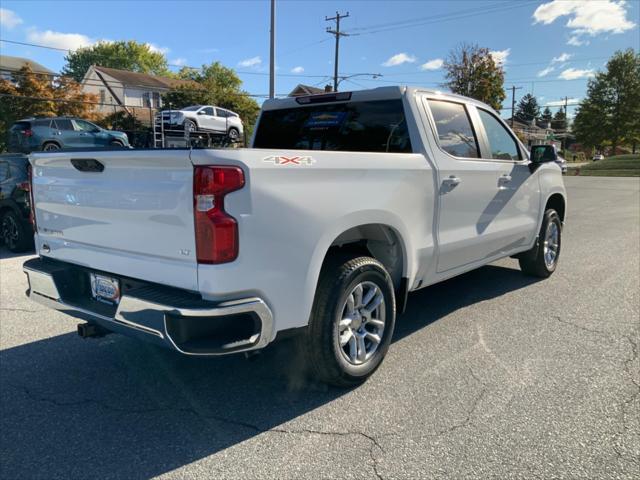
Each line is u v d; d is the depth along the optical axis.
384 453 2.74
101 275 3.21
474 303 5.27
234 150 2.64
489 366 3.78
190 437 2.93
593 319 4.77
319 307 3.18
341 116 4.68
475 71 42.03
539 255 5.99
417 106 4.19
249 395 3.42
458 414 3.12
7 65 53.50
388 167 3.52
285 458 2.72
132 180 2.90
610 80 68.38
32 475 2.61
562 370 3.69
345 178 3.19
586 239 9.04
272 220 2.76
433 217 4.02
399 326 4.63
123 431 3.01
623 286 5.87
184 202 2.66
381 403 3.27
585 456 2.69
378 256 3.89
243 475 2.59
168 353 4.14
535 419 3.05
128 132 30.05
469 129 4.68
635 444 2.79
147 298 2.71
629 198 17.64
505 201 5.02
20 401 3.37
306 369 3.50
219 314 2.59
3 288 6.15
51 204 3.53
